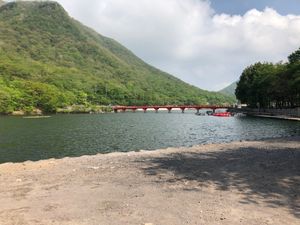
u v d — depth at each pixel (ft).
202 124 322.75
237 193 52.54
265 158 85.40
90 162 83.10
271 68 461.78
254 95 474.08
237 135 215.10
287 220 40.98
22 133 227.20
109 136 214.28
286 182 59.57
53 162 83.92
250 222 40.16
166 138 204.13
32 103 540.93
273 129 245.45
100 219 40.96
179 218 41.29
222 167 73.72
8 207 45.52
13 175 66.44
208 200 48.73
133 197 50.08
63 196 50.62
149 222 39.93
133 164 78.95
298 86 327.67
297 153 94.63
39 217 41.65
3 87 536.83
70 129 262.26
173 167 74.38
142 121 374.63
